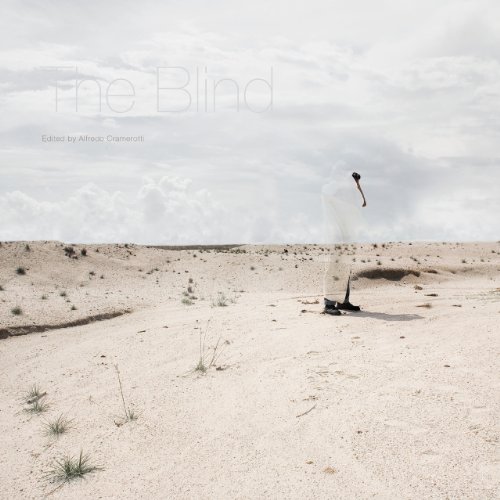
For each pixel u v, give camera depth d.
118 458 4.66
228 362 7.20
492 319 8.32
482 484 3.70
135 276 22.42
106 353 8.45
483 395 5.14
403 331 8.16
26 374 7.75
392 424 4.68
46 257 22.30
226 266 24.64
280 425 4.93
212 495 3.89
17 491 4.29
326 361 6.75
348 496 3.71
